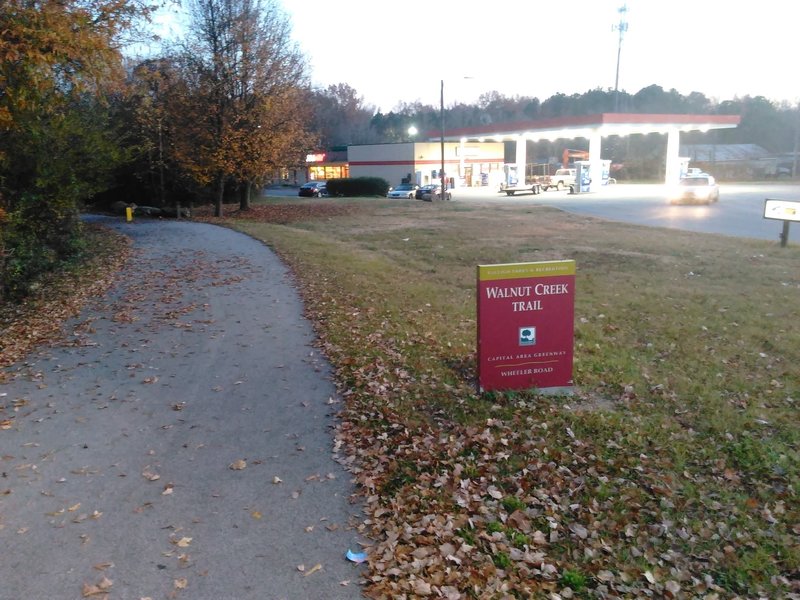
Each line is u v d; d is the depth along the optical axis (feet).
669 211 113.91
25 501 16.65
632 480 17.35
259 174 114.01
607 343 30.42
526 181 218.38
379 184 201.46
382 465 18.21
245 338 31.53
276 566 13.84
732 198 142.82
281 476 17.85
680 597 12.81
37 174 49.49
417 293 42.75
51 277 49.49
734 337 31.30
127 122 110.73
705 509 15.97
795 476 17.43
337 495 16.81
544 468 17.83
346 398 23.27
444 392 23.48
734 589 13.20
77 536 15.05
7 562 14.06
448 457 18.51
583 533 14.82
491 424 20.70
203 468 18.38
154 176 134.21
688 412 22.07
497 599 12.51
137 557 14.21
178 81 107.04
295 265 53.06
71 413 22.52
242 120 109.40
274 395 23.90
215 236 77.15
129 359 28.66
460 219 106.63
